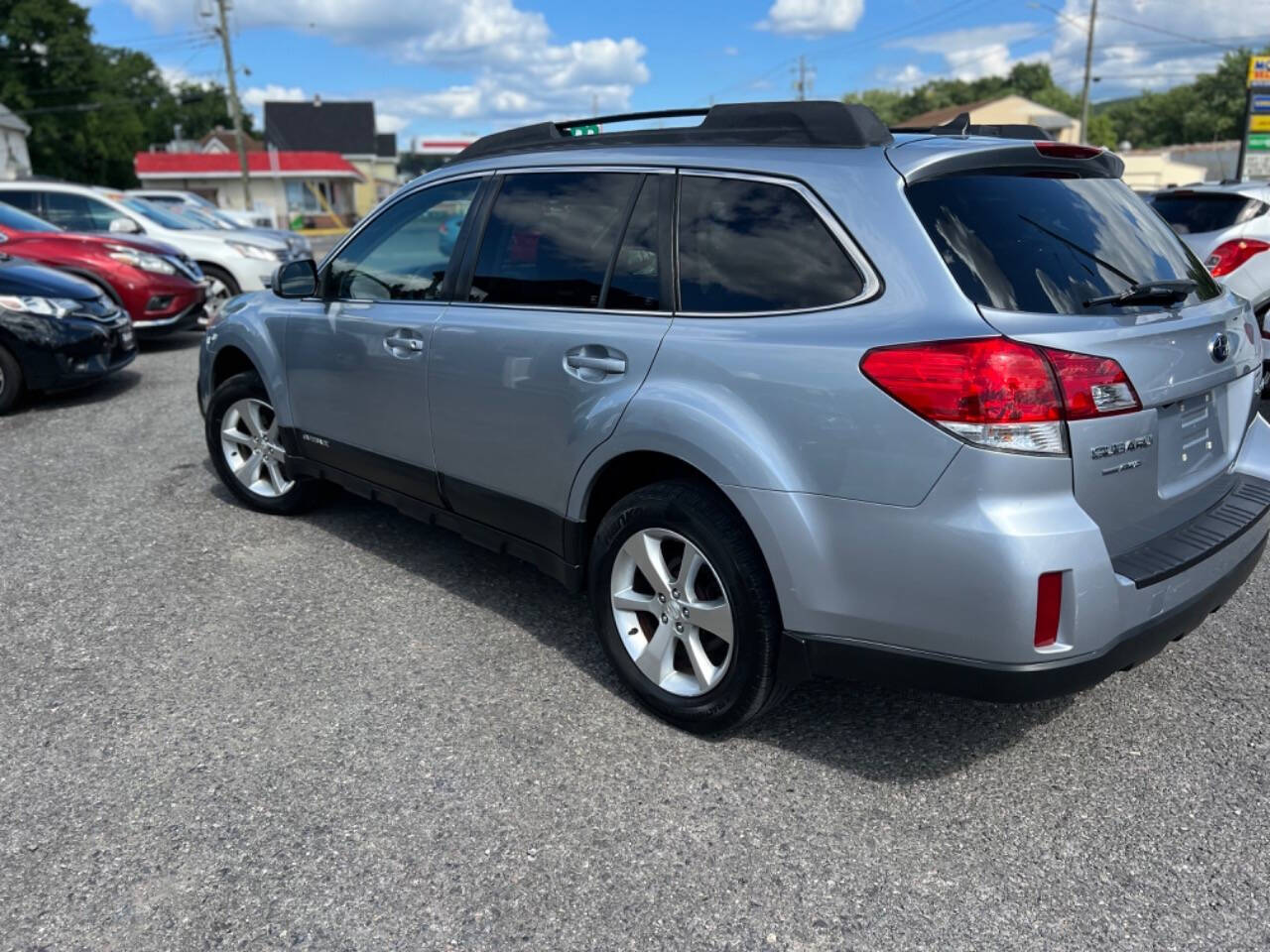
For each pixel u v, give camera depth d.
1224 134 96.06
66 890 2.39
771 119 2.96
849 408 2.50
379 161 82.06
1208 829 2.62
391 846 2.56
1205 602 2.71
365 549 4.65
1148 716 3.19
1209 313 2.83
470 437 3.63
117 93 62.97
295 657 3.58
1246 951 2.21
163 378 9.15
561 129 3.63
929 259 2.50
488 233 3.65
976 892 2.40
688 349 2.86
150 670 3.47
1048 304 2.46
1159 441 2.61
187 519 5.07
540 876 2.46
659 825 2.65
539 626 3.85
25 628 3.80
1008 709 3.24
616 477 3.23
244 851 2.54
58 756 2.95
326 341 4.29
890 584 2.51
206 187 55.53
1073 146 2.88
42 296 7.56
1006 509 2.34
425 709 3.23
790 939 2.25
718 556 2.81
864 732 3.11
